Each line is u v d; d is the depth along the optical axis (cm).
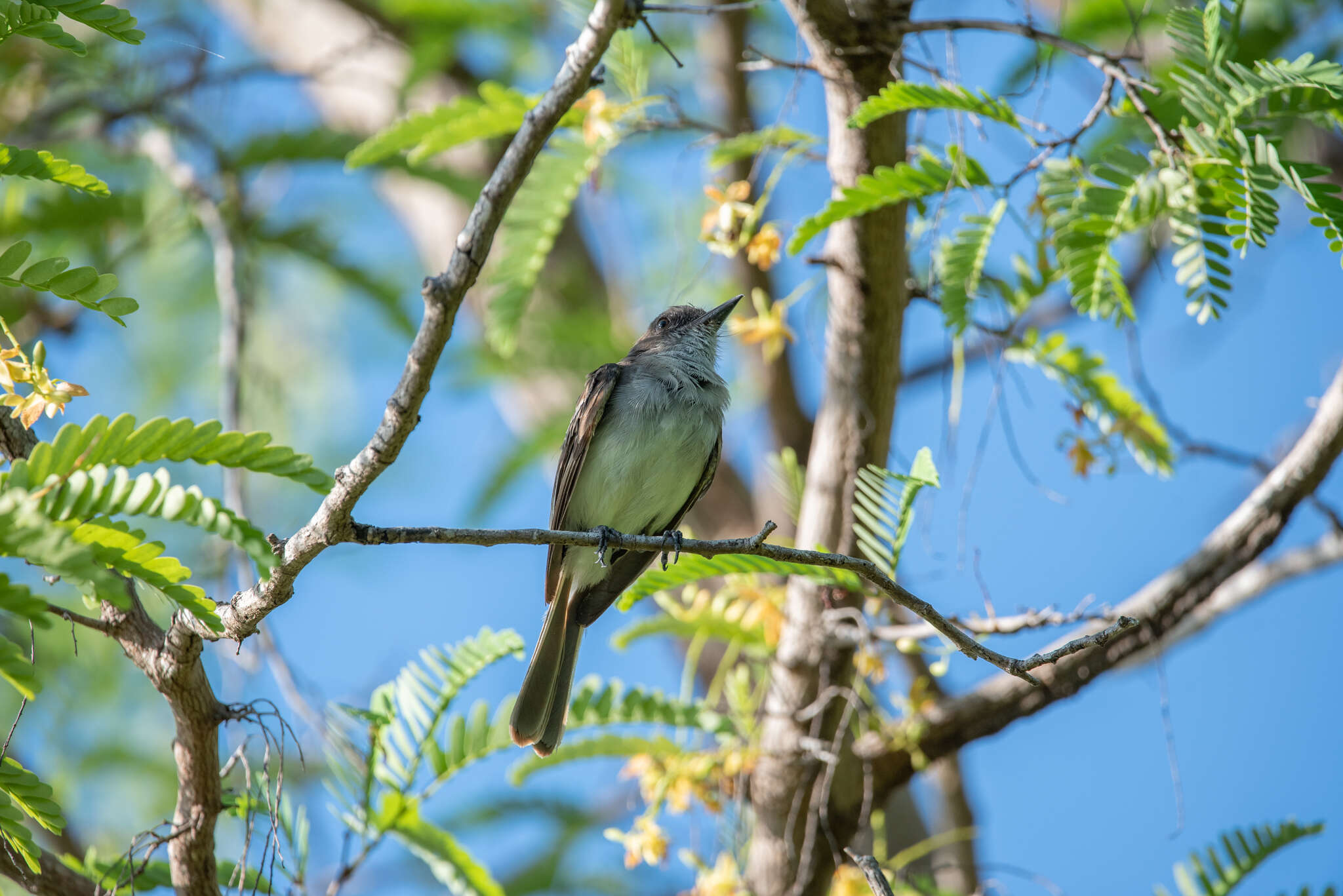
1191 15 789
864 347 999
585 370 1469
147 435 487
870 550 870
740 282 1479
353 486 570
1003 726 1036
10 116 1353
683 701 1015
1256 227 736
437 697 871
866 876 746
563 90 552
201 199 1288
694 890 1001
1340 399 958
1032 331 1077
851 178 960
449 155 1522
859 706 1049
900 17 921
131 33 582
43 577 579
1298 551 1152
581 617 1111
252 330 1634
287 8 1697
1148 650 1002
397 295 1374
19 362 586
